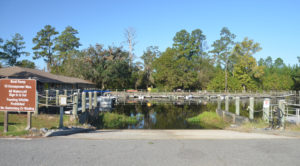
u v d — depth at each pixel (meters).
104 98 30.08
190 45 75.94
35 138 7.22
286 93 62.47
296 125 11.65
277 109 11.10
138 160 4.74
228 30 76.56
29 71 26.72
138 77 65.19
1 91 8.12
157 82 68.25
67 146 5.95
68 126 10.41
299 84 71.56
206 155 5.20
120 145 6.22
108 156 5.01
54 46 74.75
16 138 7.10
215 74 74.69
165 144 6.49
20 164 4.38
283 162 4.69
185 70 66.12
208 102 42.88
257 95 59.62
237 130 12.28
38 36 73.38
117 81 56.66
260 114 22.69
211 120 18.81
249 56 67.56
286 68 86.06
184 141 7.09
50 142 6.49
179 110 28.03
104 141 6.86
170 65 63.84
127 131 11.76
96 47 55.28
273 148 5.98
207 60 77.50
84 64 53.56
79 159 4.75
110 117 19.30
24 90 8.30
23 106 8.30
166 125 17.11
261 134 9.62
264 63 123.38
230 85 66.25
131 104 36.94
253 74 71.19
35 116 13.23
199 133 10.42
